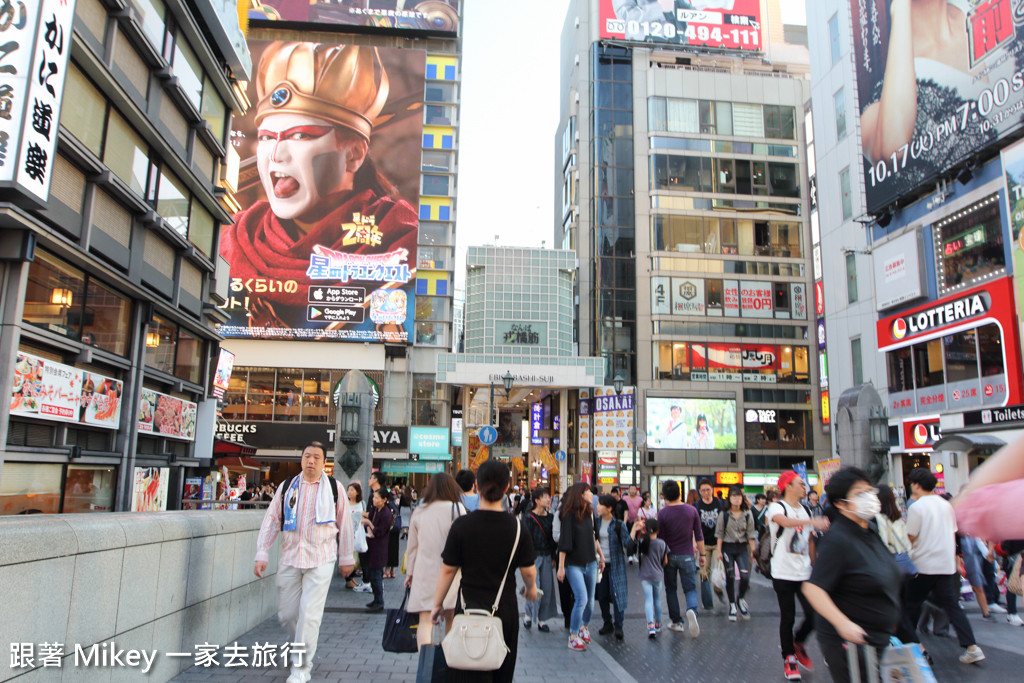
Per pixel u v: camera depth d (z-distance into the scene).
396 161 46.81
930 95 28.53
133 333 16.28
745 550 10.41
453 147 49.78
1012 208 24.59
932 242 28.97
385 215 46.06
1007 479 3.49
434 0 51.06
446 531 5.64
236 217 45.03
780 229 51.78
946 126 27.56
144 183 16.70
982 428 25.23
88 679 4.58
